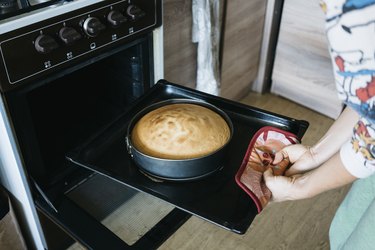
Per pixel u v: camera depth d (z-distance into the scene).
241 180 0.67
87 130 1.03
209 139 0.73
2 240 1.01
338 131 0.68
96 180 0.91
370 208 0.65
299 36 1.69
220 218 0.64
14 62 0.69
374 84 0.45
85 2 0.76
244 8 1.49
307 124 0.82
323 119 1.82
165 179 0.72
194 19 1.18
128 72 1.04
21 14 0.69
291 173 0.71
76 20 0.76
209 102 0.89
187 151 0.72
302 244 1.26
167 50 1.15
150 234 0.78
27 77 0.73
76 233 0.79
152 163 0.70
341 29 0.44
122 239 0.78
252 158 0.72
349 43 0.44
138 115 0.81
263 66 1.86
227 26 1.44
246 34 1.60
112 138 0.82
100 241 0.77
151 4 0.91
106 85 1.10
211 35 1.27
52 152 0.95
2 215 0.97
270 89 1.98
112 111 1.11
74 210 0.84
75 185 0.89
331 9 0.45
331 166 0.58
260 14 1.64
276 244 1.26
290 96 1.91
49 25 0.72
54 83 1.02
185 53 1.24
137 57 0.98
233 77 1.68
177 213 0.82
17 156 0.80
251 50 1.71
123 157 0.78
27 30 0.69
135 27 0.89
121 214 0.84
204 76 1.32
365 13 0.42
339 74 0.48
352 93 0.48
